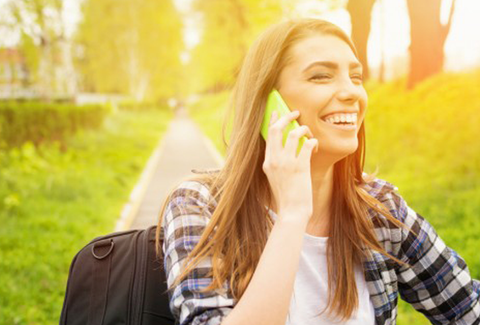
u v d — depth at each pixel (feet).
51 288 15.74
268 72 3.92
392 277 4.33
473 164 23.40
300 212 3.57
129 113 127.13
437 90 32.81
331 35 3.96
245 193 3.92
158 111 172.35
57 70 62.18
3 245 19.26
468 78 31.53
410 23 35.91
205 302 3.45
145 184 36.76
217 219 3.79
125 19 135.95
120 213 26.94
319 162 4.02
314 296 4.08
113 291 4.63
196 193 4.08
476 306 4.46
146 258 4.65
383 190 4.51
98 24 128.36
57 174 33.78
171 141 75.46
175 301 3.56
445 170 24.09
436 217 18.79
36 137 41.78
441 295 4.46
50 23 58.44
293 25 3.98
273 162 3.66
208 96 207.51
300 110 3.86
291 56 3.89
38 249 18.98
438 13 34.94
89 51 124.77
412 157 27.55
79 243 20.39
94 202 27.86
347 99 3.81
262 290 3.32
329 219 4.31
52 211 25.03
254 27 37.70
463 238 16.37
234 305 3.51
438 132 28.48
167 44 157.99
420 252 4.41
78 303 4.66
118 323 4.57
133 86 146.41
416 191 22.45
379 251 4.21
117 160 45.80
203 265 3.61
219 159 51.83
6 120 36.11
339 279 4.06
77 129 57.77
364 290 4.23
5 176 29.19
